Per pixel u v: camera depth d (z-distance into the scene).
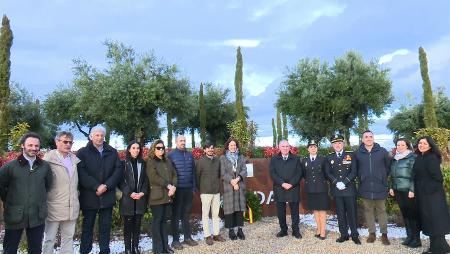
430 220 5.80
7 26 13.83
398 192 6.61
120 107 23.30
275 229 7.99
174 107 24.58
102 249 5.59
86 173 5.45
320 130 25.47
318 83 24.55
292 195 7.21
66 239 5.23
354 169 6.81
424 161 5.96
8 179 4.61
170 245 6.68
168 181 6.14
